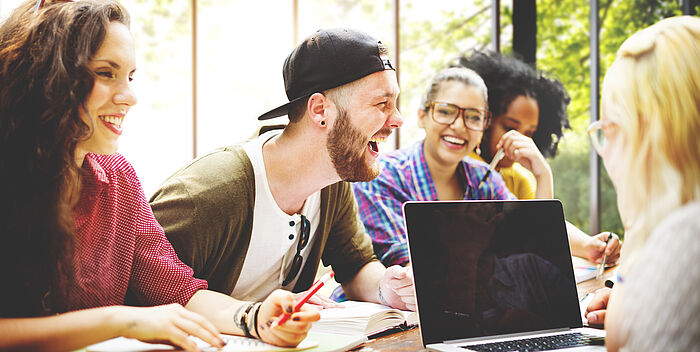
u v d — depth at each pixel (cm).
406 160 196
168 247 110
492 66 234
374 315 103
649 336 49
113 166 107
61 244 88
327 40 112
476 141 196
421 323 96
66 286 92
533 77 238
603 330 107
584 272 170
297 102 114
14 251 85
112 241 104
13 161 85
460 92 193
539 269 109
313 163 116
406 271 117
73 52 86
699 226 50
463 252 103
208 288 120
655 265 51
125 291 107
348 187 139
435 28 463
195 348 85
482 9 453
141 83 471
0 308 86
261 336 91
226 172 116
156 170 457
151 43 477
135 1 472
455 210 104
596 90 468
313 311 88
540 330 105
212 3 455
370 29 471
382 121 113
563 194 465
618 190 74
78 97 86
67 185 89
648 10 482
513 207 110
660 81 67
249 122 458
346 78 110
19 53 85
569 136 466
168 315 87
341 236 140
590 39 465
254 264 122
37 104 85
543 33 453
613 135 74
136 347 85
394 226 178
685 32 68
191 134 438
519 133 224
